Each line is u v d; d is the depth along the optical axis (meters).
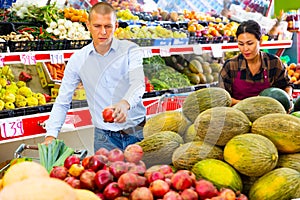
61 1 5.17
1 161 4.16
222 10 6.66
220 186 1.52
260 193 1.55
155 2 6.37
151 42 4.48
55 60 4.14
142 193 1.31
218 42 5.66
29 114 3.93
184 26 5.69
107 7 2.55
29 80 4.39
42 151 1.77
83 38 4.48
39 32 4.33
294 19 6.57
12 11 4.51
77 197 1.11
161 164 1.58
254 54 3.52
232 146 1.60
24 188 1.03
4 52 3.82
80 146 4.18
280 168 1.62
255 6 6.85
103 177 1.37
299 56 6.61
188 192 1.35
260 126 1.72
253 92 3.63
